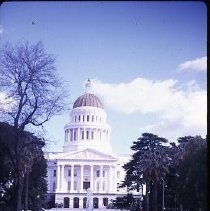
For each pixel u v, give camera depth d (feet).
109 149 513.04
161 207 233.96
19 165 113.80
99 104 521.65
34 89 103.96
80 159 472.85
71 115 519.60
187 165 155.33
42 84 104.37
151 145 239.09
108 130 520.42
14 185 119.75
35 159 162.20
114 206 416.67
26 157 137.59
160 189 237.04
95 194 464.24
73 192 465.06
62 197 462.19
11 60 100.68
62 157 472.85
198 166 125.90
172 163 221.46
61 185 468.34
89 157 475.31
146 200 236.02
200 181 119.55
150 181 231.09
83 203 463.83
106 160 474.90
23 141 112.37
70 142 508.94
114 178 474.49
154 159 221.66
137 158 250.78
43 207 284.00
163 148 231.50
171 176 224.12
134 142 248.73
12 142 106.42
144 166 224.94
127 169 273.95
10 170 122.93
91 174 472.44
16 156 109.19
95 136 506.89
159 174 221.66
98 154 477.36
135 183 285.84
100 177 475.31
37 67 102.78
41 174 205.98
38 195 228.02
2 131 104.73
